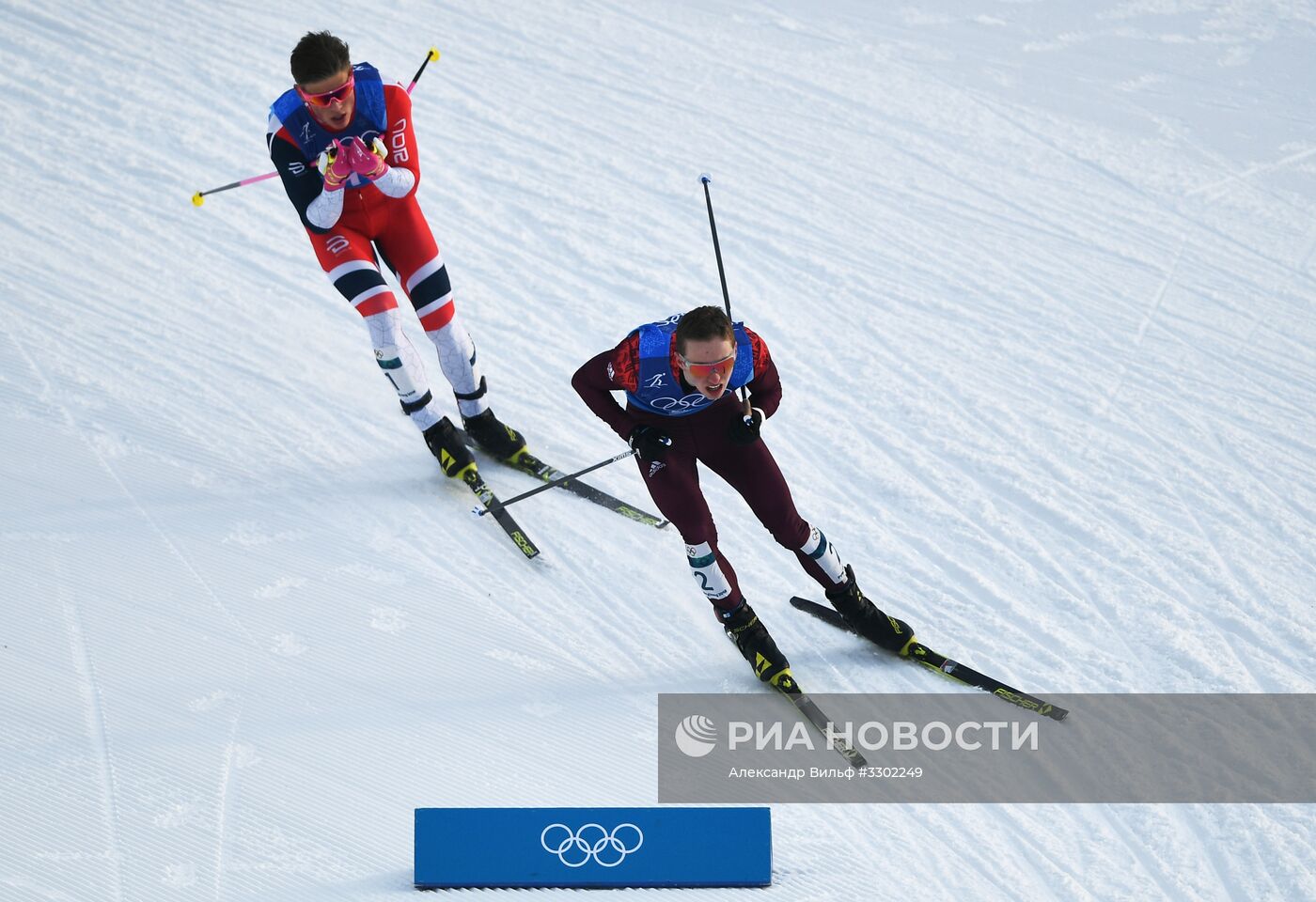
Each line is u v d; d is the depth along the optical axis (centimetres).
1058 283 2550
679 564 1848
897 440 2094
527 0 3569
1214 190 2923
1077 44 3547
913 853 1410
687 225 2667
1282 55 3519
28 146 2778
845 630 1742
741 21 3553
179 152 2797
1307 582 1808
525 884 1348
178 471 1958
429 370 2217
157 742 1519
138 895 1333
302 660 1648
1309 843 1411
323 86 1672
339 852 1392
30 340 2197
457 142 2903
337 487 1955
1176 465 2048
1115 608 1753
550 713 1590
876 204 2784
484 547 1856
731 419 1572
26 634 1658
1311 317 2483
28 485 1906
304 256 2508
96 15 3309
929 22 3619
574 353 2275
